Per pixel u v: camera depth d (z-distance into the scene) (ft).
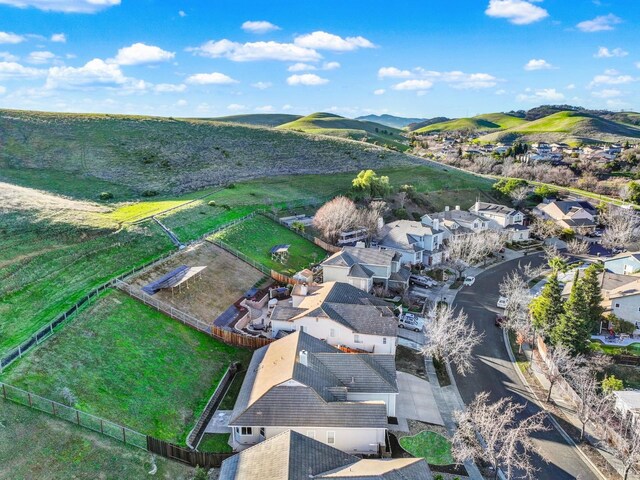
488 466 104.63
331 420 101.19
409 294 206.59
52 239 171.12
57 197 234.79
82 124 386.11
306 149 434.71
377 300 165.48
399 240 244.63
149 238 192.95
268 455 85.81
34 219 184.24
